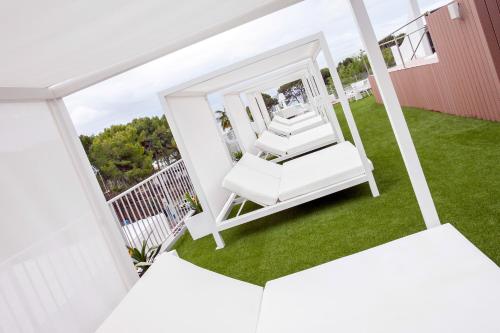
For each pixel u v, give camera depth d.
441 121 6.72
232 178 4.80
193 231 5.53
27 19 1.27
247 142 8.92
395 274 1.98
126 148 31.14
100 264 2.39
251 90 10.81
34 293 1.84
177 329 1.77
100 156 30.56
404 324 1.59
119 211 5.45
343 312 1.83
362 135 8.59
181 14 1.99
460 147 4.81
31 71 1.97
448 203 3.40
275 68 7.38
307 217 4.64
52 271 2.00
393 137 7.19
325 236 3.84
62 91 2.53
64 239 2.18
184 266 2.24
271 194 4.64
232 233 5.16
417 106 9.03
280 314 2.00
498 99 5.03
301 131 10.50
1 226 1.81
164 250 5.55
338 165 4.87
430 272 1.87
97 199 2.57
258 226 5.07
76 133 2.60
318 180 4.50
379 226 3.56
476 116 5.93
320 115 11.06
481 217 2.94
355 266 2.22
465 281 1.70
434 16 6.15
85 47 1.88
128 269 2.62
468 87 5.81
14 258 1.81
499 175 3.56
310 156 6.25
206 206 4.61
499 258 2.38
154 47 2.55
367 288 1.95
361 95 19.77
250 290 2.28
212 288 2.16
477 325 1.42
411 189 4.18
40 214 2.07
